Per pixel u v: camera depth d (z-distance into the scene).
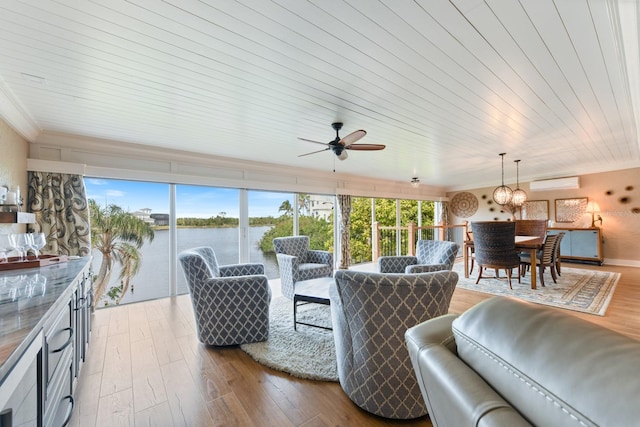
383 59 1.95
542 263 4.60
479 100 2.61
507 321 0.63
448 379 0.64
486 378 0.61
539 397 0.48
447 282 1.58
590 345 0.48
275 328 3.00
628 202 6.04
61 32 1.61
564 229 6.62
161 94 2.42
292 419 1.68
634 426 0.35
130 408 1.78
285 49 1.82
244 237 5.18
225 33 1.66
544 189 7.03
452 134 3.62
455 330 0.73
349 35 1.70
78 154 3.61
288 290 4.10
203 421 1.67
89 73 2.06
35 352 0.97
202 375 2.15
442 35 1.71
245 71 2.08
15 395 0.81
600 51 1.88
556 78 2.22
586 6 1.49
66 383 1.50
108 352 2.51
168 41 1.72
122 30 1.61
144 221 4.27
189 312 3.58
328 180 6.45
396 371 1.63
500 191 5.21
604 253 6.37
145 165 4.12
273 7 1.46
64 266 2.14
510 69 2.09
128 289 4.14
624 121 3.19
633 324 2.97
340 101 2.61
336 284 1.75
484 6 1.48
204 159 4.61
